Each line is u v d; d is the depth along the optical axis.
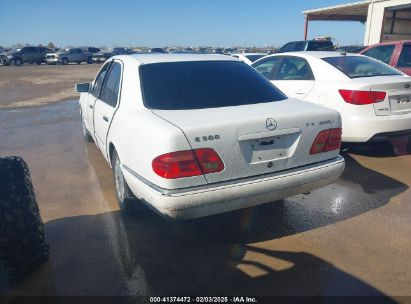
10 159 2.70
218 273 2.82
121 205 3.70
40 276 2.80
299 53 5.95
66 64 40.41
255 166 2.88
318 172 3.14
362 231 3.43
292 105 3.34
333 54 5.79
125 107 3.44
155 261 2.98
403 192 4.29
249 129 2.81
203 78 3.53
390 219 3.65
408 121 4.92
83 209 3.94
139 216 3.67
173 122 2.78
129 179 3.13
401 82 4.87
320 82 5.28
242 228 3.49
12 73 26.16
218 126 2.72
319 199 4.14
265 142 2.91
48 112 10.26
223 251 3.12
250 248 3.16
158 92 3.31
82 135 7.29
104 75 4.57
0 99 13.19
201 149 2.66
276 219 3.67
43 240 2.86
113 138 3.57
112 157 3.86
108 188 4.52
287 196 3.10
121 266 2.91
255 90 3.56
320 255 3.05
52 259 3.01
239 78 3.66
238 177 2.83
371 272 2.82
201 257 3.03
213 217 3.71
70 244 3.24
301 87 5.51
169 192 2.63
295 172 3.04
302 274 2.80
